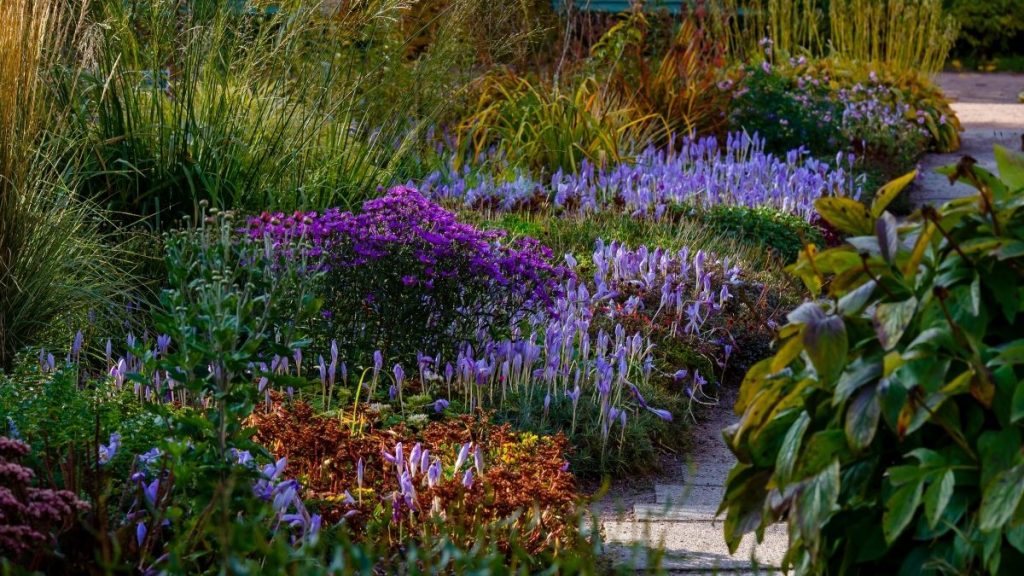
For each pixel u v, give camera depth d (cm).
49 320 493
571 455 466
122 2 616
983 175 234
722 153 1078
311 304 361
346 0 709
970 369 213
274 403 454
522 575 261
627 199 807
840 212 259
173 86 616
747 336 623
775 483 242
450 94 840
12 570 240
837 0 1480
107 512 302
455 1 810
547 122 933
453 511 335
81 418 349
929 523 214
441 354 513
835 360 225
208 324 319
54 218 504
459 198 774
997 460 213
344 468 384
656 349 582
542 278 516
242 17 660
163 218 599
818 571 244
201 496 300
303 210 618
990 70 2002
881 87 1279
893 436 233
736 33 1384
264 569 264
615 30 1143
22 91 479
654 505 435
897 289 235
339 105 695
